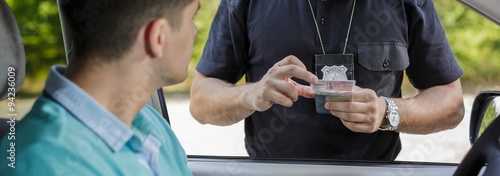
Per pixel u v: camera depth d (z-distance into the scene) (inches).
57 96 53.3
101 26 53.0
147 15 53.2
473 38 104.1
